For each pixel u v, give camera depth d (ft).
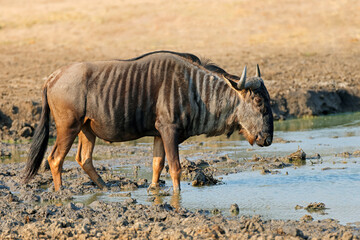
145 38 413.80
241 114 108.68
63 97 103.19
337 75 280.10
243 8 484.74
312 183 111.04
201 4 513.04
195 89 106.42
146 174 124.98
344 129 191.42
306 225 81.10
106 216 87.35
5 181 118.52
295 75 281.95
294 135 180.75
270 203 96.22
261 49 361.51
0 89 248.11
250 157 143.43
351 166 127.65
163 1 541.75
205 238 74.38
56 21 486.79
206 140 175.01
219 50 363.15
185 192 105.70
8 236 78.38
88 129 109.19
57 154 106.73
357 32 399.65
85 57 351.25
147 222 83.15
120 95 103.81
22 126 184.44
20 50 384.68
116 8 524.11
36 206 92.38
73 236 77.46
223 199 99.76
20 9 553.23
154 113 105.40
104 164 137.18
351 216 87.10
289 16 452.35
